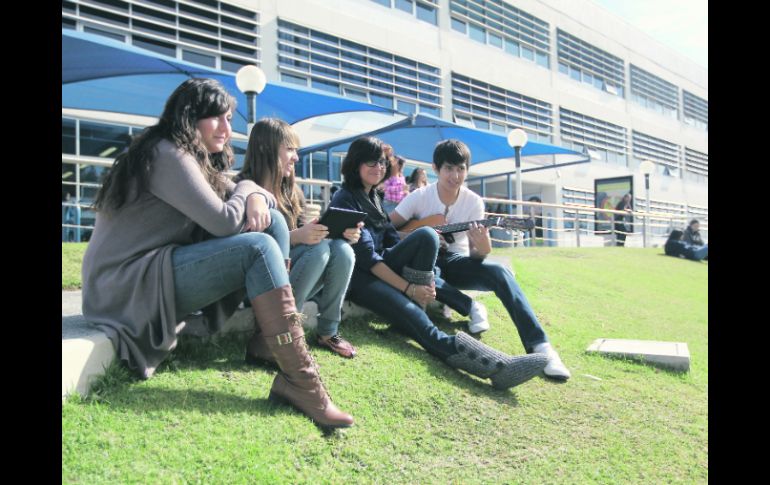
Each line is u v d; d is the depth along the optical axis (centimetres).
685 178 2969
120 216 205
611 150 2408
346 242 284
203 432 183
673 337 523
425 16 1678
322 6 1361
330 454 200
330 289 276
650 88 2770
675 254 1194
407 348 314
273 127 272
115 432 170
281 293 207
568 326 478
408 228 388
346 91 1412
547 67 2155
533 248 1060
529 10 2094
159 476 156
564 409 289
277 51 1247
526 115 2009
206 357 247
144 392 198
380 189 362
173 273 206
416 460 214
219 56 1154
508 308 348
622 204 1617
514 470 220
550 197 2089
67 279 436
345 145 1352
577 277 723
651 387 345
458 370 304
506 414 269
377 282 316
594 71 2397
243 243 205
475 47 1827
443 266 378
